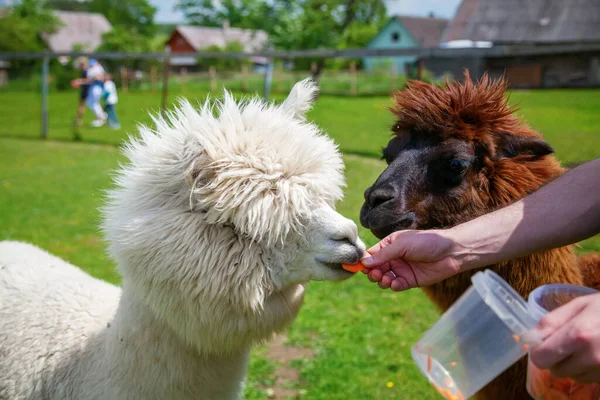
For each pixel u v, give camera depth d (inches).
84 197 404.5
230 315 91.3
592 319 50.6
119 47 2397.9
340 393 168.6
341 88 1496.1
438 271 83.3
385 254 83.9
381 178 126.0
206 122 97.1
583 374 50.9
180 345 96.5
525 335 53.9
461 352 67.9
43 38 2699.3
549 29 1667.1
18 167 519.8
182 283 89.6
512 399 114.1
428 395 166.9
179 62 2396.7
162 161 95.3
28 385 110.3
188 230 89.8
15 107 1163.9
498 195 122.2
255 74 1708.9
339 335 205.3
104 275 249.1
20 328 116.0
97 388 102.6
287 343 200.5
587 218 76.6
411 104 130.1
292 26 1518.2
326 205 93.4
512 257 79.7
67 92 1656.0
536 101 846.5
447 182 122.6
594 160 81.0
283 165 90.5
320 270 90.0
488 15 1763.0
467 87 129.5
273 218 88.5
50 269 134.0
